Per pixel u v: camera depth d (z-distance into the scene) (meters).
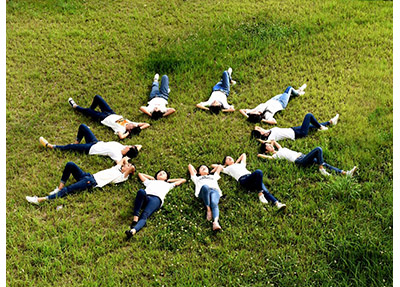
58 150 8.94
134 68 11.34
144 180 8.13
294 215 7.38
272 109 9.75
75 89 10.82
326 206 7.51
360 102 10.09
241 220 7.35
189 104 10.27
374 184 7.84
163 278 6.47
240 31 12.59
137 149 8.76
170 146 9.08
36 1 14.09
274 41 12.16
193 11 13.82
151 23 13.22
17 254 6.87
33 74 11.16
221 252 6.83
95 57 11.85
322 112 9.86
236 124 9.63
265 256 6.75
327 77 10.88
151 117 9.81
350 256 6.58
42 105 10.23
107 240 7.07
